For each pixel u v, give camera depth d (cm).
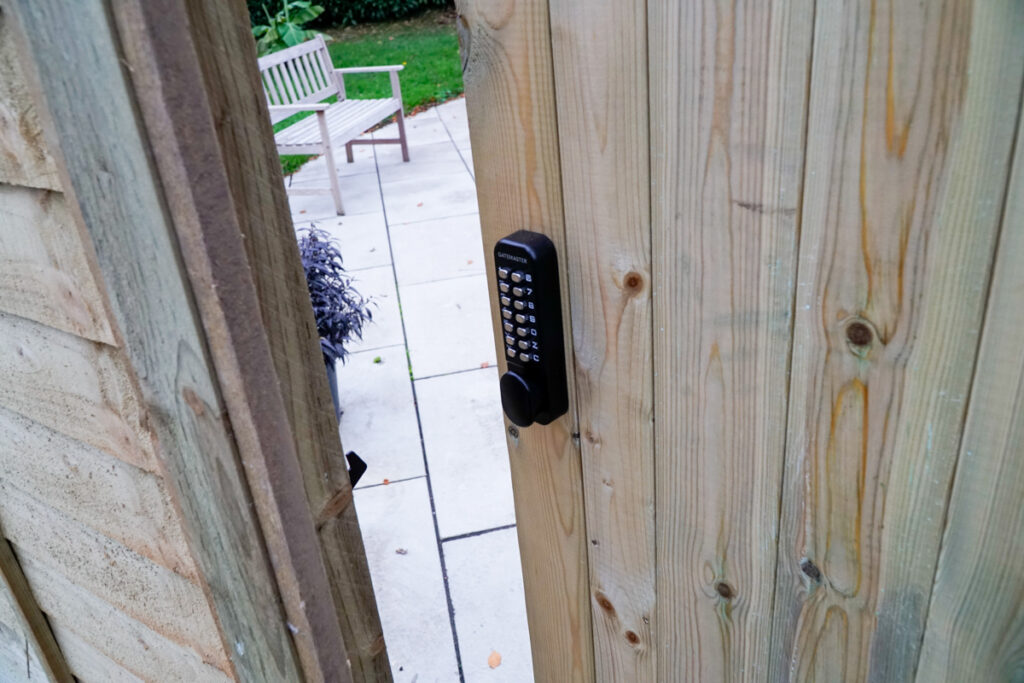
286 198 71
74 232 76
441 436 265
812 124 65
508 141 89
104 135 61
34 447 104
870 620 82
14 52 68
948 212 61
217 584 86
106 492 98
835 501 79
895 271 65
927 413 68
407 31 970
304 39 611
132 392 83
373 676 95
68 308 83
